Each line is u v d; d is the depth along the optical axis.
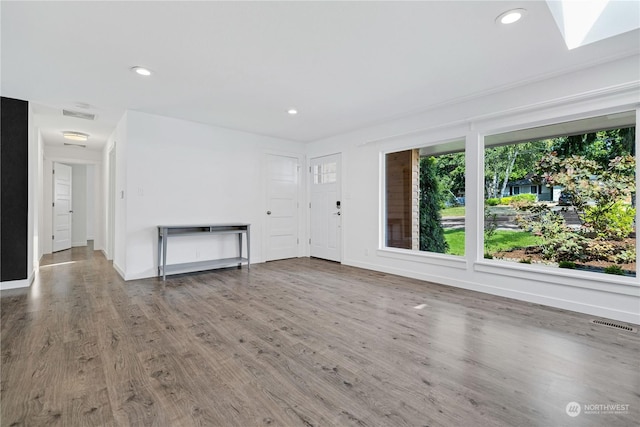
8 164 3.53
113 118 4.28
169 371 1.79
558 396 1.56
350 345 2.14
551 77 2.88
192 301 3.13
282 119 4.35
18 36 2.21
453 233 3.86
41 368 1.81
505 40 2.29
